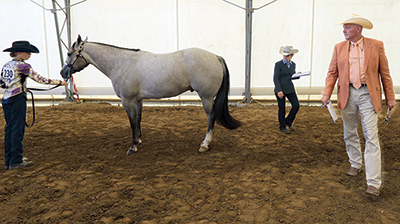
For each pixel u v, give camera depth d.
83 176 3.24
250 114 6.57
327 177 3.07
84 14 7.95
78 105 7.71
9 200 2.73
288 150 4.01
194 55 3.76
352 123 2.93
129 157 3.86
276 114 6.52
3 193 2.86
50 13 7.92
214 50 7.94
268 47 7.74
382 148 3.93
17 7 7.95
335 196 2.65
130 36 8.03
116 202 2.63
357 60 2.67
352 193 2.69
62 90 8.53
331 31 7.44
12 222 2.35
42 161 3.73
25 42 3.36
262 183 2.97
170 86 3.83
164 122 5.89
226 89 3.99
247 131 5.05
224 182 3.02
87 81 8.35
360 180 2.96
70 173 3.33
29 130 5.32
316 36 7.51
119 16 7.94
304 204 2.52
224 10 7.71
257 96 8.05
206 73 3.76
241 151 4.00
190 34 7.90
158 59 3.85
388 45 7.25
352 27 2.62
